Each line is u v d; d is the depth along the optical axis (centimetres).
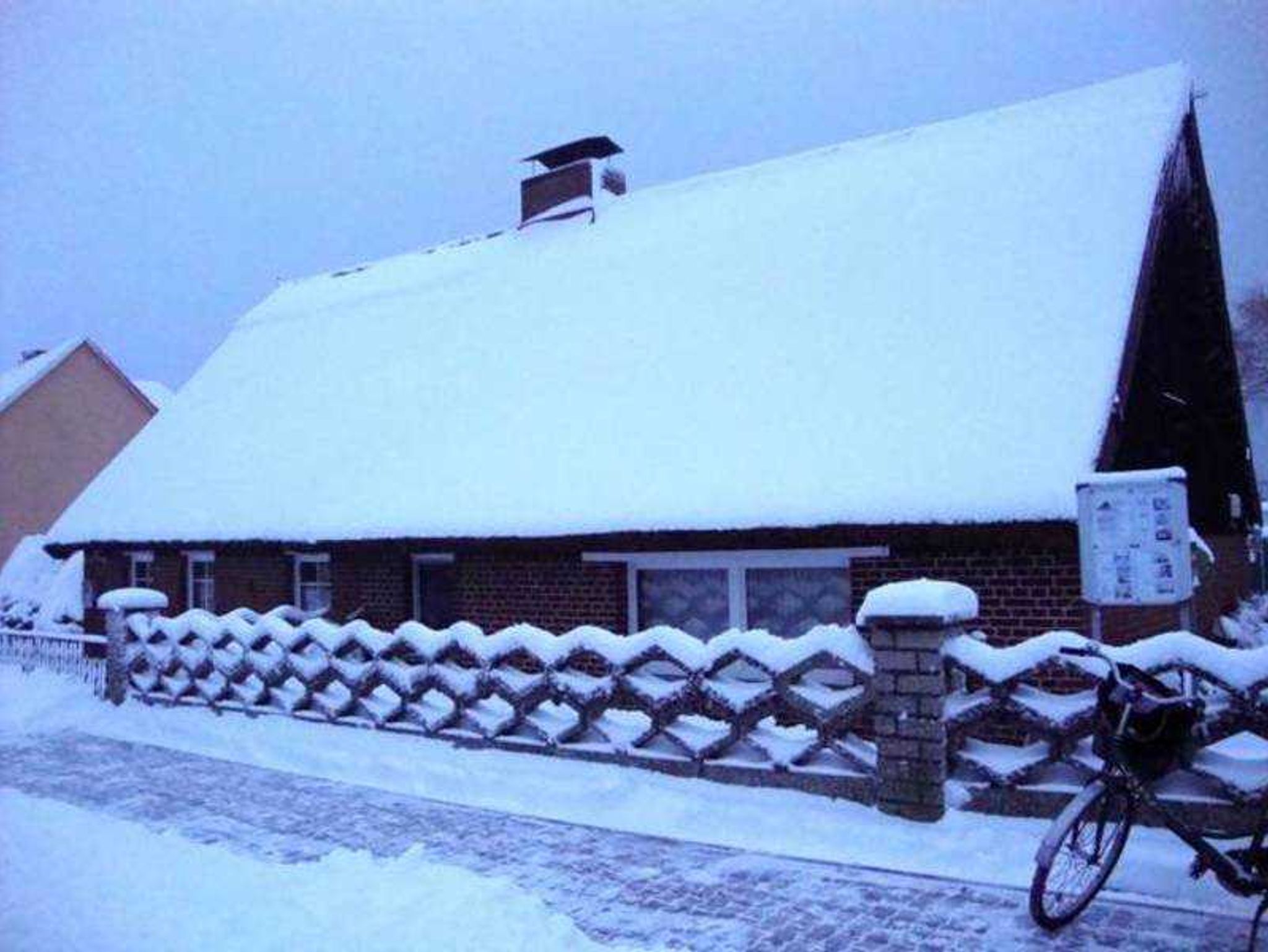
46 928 520
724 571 1030
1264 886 448
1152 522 685
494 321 1493
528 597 1129
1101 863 516
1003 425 846
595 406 1160
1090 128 1152
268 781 878
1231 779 573
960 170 1211
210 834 720
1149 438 1132
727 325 1170
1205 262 1204
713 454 987
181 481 1597
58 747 1059
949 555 868
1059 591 820
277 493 1382
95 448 3391
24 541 2619
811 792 704
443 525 1104
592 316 1347
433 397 1391
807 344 1068
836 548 909
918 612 641
